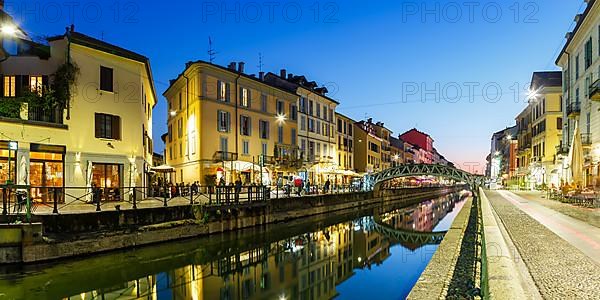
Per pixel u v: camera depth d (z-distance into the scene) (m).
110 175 26.27
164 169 33.16
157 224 19.89
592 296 4.78
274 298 13.58
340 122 69.94
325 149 62.47
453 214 43.31
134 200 19.47
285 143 51.56
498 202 23.36
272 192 38.22
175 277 15.73
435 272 8.66
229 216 24.98
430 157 145.00
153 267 16.92
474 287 7.83
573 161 24.12
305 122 56.56
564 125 39.97
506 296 3.11
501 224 12.15
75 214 16.69
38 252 15.05
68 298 12.80
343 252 21.66
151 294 13.55
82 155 24.55
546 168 48.97
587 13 30.53
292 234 27.34
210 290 14.35
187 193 29.88
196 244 21.73
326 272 17.30
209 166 39.81
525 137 63.69
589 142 31.34
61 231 16.19
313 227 31.23
